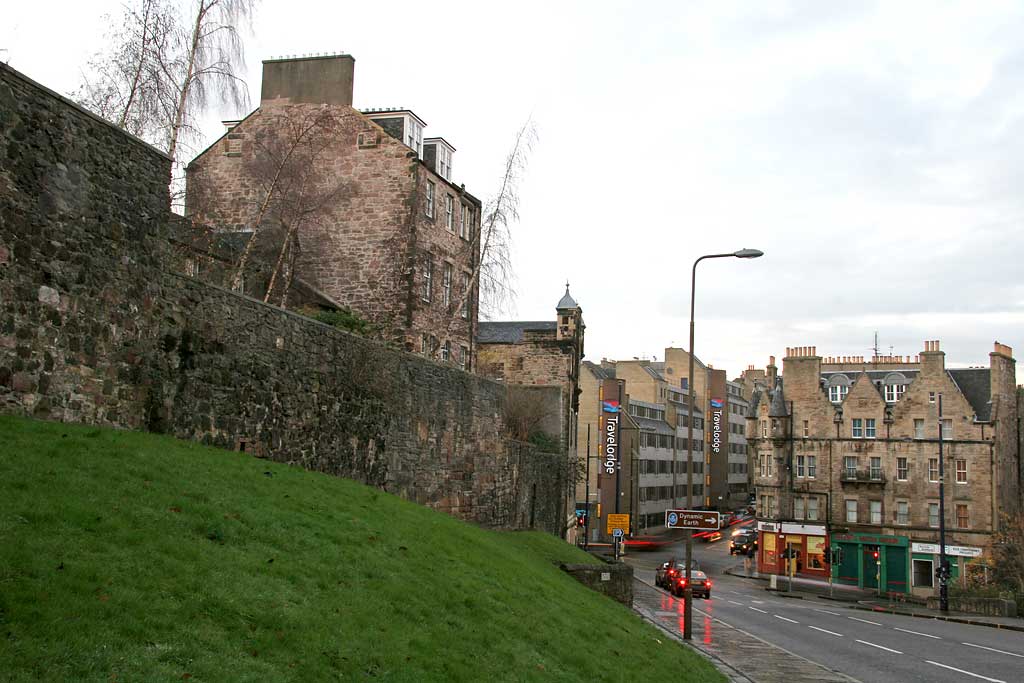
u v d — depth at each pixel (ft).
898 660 75.66
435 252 119.14
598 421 283.38
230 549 33.14
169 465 40.88
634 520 294.05
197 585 28.45
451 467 91.35
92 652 22.07
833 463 223.51
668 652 56.95
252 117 117.39
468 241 122.21
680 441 354.54
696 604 129.18
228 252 97.09
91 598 24.53
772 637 90.33
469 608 40.55
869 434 220.84
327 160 115.75
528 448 122.31
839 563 217.15
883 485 216.74
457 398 93.04
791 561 201.57
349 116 115.65
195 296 53.21
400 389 79.71
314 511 44.62
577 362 180.96
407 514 56.90
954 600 159.84
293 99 119.03
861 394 223.10
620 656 46.68
